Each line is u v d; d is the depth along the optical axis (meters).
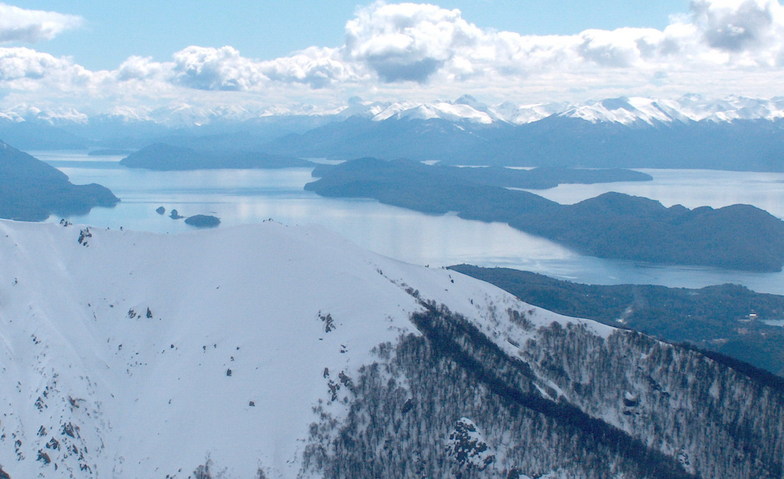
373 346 170.00
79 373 177.00
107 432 167.75
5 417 162.62
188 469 151.00
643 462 167.62
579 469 158.75
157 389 175.88
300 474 147.88
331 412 157.38
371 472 150.88
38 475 151.75
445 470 154.62
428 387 165.75
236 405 162.62
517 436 161.88
